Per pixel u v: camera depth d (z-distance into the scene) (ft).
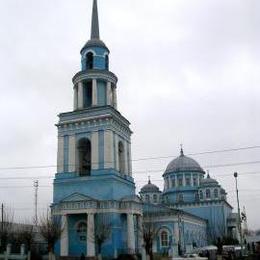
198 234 306.76
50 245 175.73
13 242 208.03
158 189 375.66
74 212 187.52
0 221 238.89
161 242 250.37
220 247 236.43
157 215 256.11
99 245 174.50
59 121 211.00
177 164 368.07
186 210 348.38
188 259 187.93
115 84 224.33
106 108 203.82
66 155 205.16
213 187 348.59
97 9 238.48
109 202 188.44
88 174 203.72
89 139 203.82
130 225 189.78
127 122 224.94
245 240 236.43
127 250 185.68
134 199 197.06
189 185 359.66
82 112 207.82
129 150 223.51
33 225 237.25
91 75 213.46
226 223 352.08
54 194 200.85
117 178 197.98
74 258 183.11
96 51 222.89
